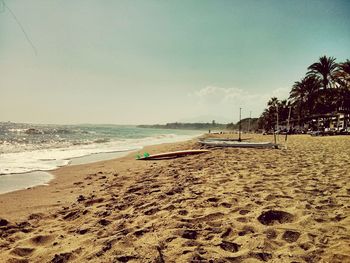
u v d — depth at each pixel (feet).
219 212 12.09
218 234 9.82
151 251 8.59
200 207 13.10
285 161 28.89
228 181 18.90
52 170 30.14
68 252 9.08
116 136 156.66
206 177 20.90
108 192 18.66
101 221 12.16
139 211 13.37
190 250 8.54
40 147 63.72
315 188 16.10
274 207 12.39
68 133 170.50
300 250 8.32
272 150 43.91
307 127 167.32
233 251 8.54
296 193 14.98
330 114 130.72
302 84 155.22
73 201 16.97
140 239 9.70
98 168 32.07
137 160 40.60
